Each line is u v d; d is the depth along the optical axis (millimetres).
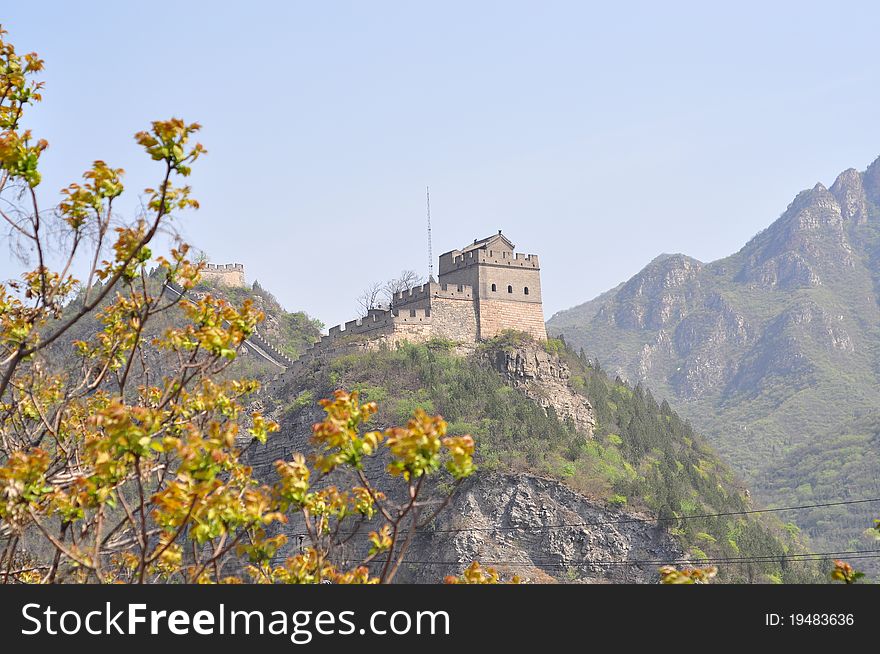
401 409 104438
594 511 99500
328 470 17016
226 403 20797
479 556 93000
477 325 119625
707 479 121688
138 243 18594
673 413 141375
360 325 120375
